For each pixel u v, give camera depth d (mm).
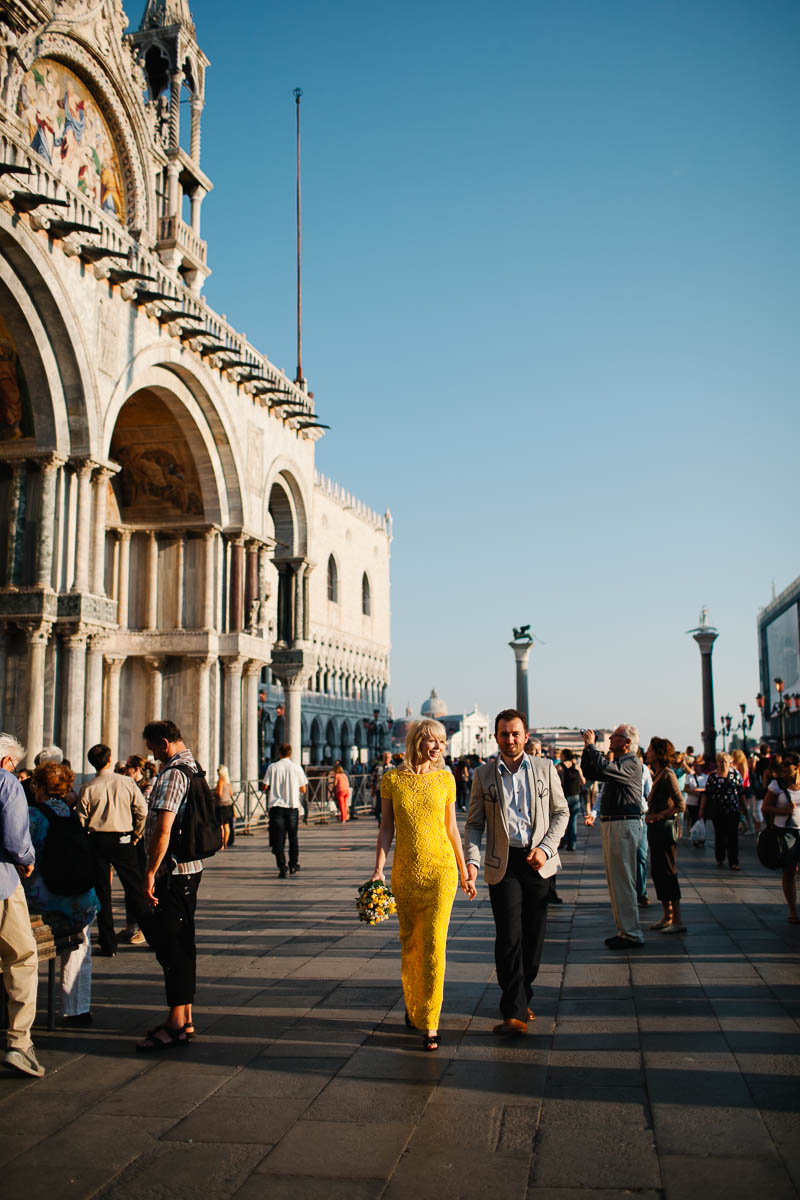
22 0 24344
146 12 34906
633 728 12430
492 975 10578
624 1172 5535
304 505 41156
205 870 20812
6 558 24500
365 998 9609
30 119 25828
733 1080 6930
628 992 9648
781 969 10523
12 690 24250
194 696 32812
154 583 33438
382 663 100750
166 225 32625
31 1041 7969
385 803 8484
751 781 28766
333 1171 5637
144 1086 7117
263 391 35469
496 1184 5430
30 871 7660
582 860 23047
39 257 23297
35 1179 5594
